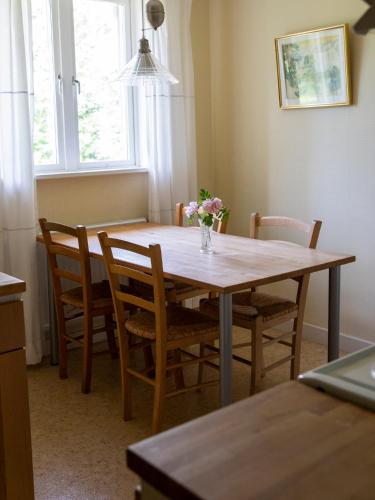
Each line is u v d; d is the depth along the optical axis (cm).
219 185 433
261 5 382
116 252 296
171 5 379
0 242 331
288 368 345
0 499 187
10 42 318
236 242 318
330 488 80
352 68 337
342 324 366
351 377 110
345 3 334
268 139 393
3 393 180
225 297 232
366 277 349
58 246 318
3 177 327
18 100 324
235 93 410
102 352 321
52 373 342
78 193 369
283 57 368
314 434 93
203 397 309
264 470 84
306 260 272
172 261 273
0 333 178
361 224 347
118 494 225
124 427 278
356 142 343
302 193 377
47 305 360
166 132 389
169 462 86
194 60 412
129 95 390
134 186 393
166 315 280
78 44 365
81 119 372
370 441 91
